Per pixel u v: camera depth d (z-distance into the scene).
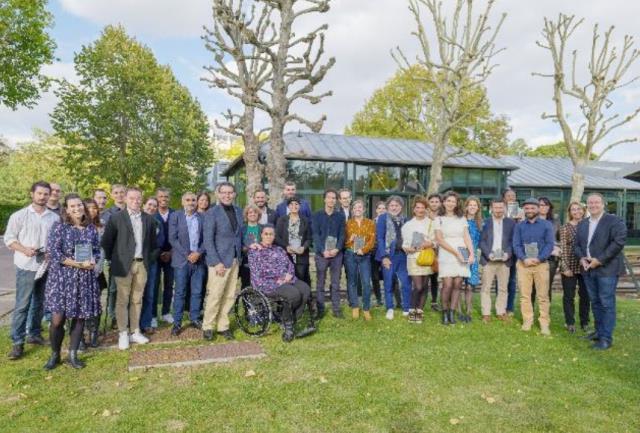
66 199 4.84
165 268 6.84
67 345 5.55
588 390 4.34
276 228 6.77
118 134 26.42
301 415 3.76
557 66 13.75
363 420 3.69
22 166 37.28
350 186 19.38
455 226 6.73
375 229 7.15
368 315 6.96
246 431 3.50
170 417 3.71
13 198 34.59
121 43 26.70
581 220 6.17
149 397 4.07
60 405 3.92
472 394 4.22
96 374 4.63
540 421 3.70
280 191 9.05
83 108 25.14
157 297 6.56
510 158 29.73
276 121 9.02
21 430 3.50
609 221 5.64
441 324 6.73
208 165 32.75
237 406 3.90
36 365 4.89
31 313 5.57
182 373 4.67
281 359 5.09
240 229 6.20
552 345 5.75
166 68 31.52
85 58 25.53
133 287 5.66
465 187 21.41
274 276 6.10
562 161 29.86
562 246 6.62
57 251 4.72
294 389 4.25
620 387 4.41
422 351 5.40
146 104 27.42
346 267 7.06
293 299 5.90
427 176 20.59
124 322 5.49
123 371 4.72
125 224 5.45
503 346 5.68
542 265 6.34
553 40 13.71
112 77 25.75
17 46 21.45
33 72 21.89
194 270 6.34
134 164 25.48
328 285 10.41
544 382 4.53
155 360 5.00
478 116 29.09
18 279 5.17
